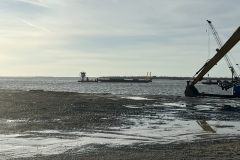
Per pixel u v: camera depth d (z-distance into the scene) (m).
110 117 18.38
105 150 9.47
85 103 28.39
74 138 11.61
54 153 9.01
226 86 41.88
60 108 23.36
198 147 9.98
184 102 31.67
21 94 42.22
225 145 10.33
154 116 19.19
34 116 18.39
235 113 21.34
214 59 37.19
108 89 90.31
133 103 29.39
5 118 17.31
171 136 12.20
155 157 8.48
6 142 10.66
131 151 9.33
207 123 16.11
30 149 9.55
